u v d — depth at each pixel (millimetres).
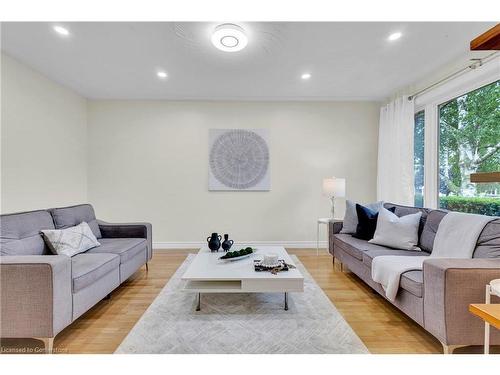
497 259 1671
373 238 2865
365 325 1957
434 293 1569
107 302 2348
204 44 2605
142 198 4289
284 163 4340
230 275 2074
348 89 3863
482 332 1475
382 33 2410
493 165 2590
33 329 1563
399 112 3742
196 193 4309
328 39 2510
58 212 2637
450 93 3045
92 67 3123
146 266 3217
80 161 4098
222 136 4289
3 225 1990
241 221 4328
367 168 4340
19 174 3002
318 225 4094
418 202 3727
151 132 4281
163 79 3473
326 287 2691
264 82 3586
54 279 1585
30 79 3131
